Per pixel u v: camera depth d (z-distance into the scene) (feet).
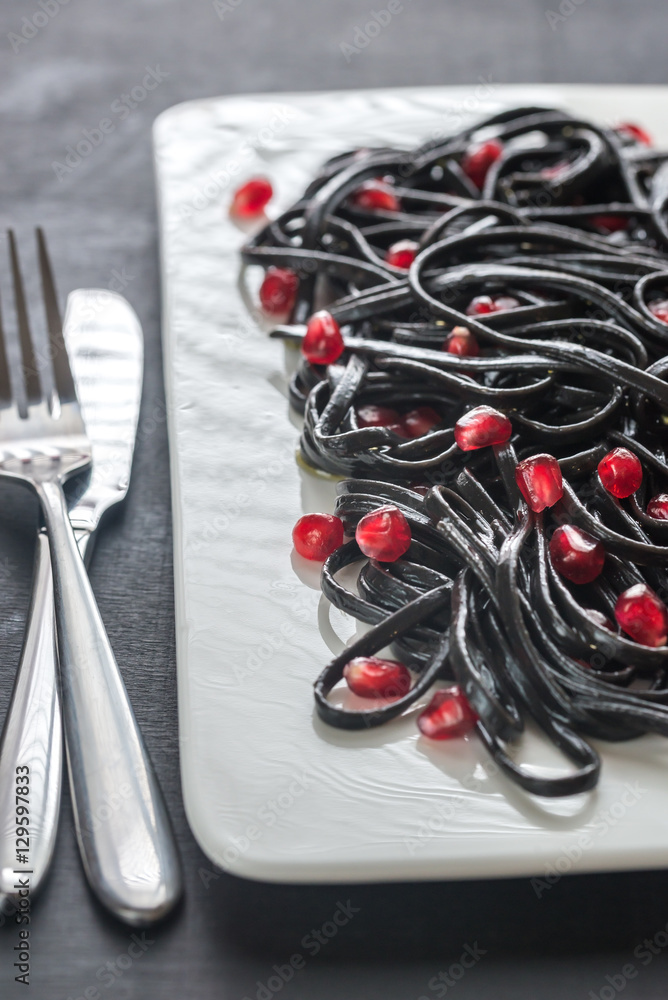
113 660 1.17
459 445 1.21
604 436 1.25
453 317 1.30
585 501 1.23
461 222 1.44
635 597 1.15
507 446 1.21
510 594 1.13
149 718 1.18
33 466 1.33
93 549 1.29
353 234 1.44
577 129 1.55
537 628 1.14
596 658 1.14
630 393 1.26
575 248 1.37
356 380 1.29
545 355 1.26
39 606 1.21
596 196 1.54
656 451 1.25
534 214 1.45
